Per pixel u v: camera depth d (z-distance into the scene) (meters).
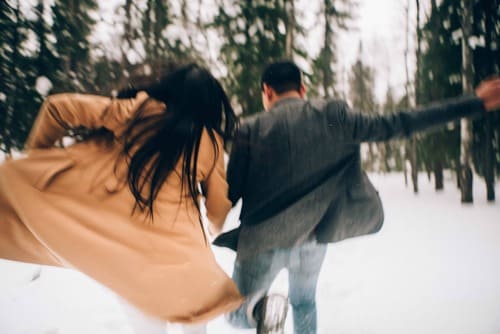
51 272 4.11
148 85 1.80
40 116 1.76
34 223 1.59
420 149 13.73
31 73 10.93
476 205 9.71
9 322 3.03
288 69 2.09
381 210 2.13
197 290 1.59
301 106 1.98
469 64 9.75
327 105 1.97
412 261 4.68
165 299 1.55
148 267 1.58
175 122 1.67
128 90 1.86
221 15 10.16
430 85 12.41
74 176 1.69
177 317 1.54
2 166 1.72
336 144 1.94
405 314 3.15
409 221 7.48
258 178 1.95
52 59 10.91
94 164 1.71
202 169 1.85
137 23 10.50
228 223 5.79
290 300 2.24
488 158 10.38
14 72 10.88
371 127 1.89
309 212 1.95
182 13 10.55
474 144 12.80
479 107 1.86
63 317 3.13
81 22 10.80
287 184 1.92
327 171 1.96
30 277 3.93
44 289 3.67
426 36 12.69
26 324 3.01
